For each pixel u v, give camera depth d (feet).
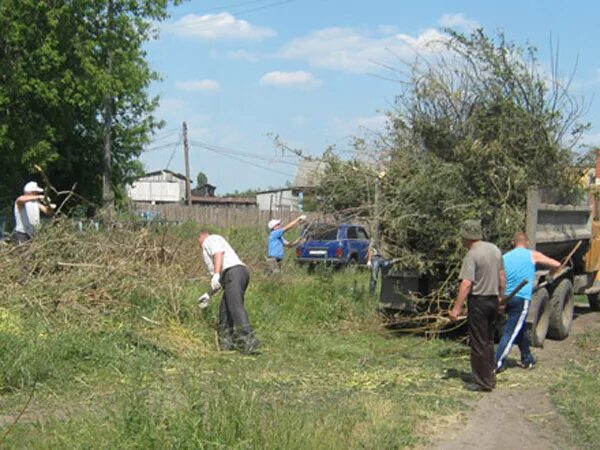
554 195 38.14
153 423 17.24
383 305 36.99
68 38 82.64
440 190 34.17
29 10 79.41
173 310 32.53
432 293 35.14
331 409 21.57
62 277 31.65
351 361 30.50
